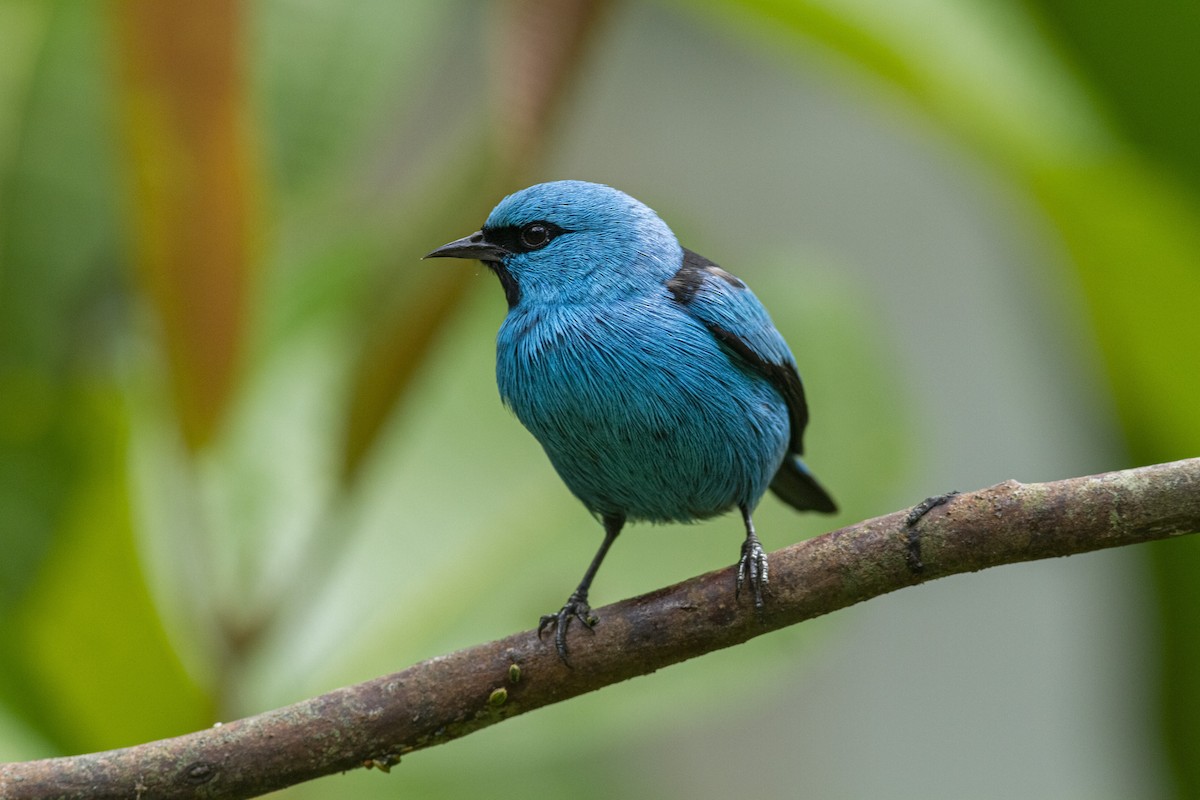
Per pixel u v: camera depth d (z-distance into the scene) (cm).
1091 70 1020
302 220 1193
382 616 1030
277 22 1115
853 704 1694
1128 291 973
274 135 1109
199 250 828
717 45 1717
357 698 743
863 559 737
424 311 871
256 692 965
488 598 1052
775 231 1734
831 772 1659
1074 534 706
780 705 1669
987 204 1264
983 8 970
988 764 1694
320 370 1120
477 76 1357
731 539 1117
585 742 980
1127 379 1028
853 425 1186
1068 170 914
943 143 1015
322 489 1029
